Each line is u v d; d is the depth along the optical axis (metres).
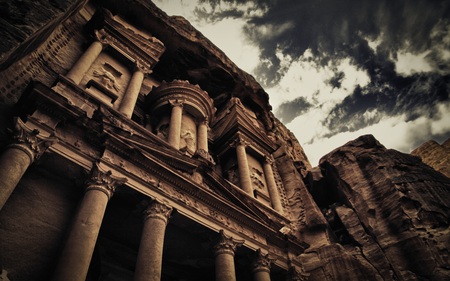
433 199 21.66
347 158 27.78
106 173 11.73
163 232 12.17
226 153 26.56
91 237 9.93
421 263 18.53
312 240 23.88
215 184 16.19
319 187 29.61
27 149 10.34
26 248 9.80
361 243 21.86
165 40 26.75
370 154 26.66
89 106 14.66
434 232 19.66
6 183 9.06
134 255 14.57
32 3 11.80
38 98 11.81
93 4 23.77
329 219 25.98
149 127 21.88
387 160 25.50
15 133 10.47
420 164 25.45
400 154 26.34
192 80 29.56
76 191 12.12
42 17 11.62
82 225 10.08
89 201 10.84
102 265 13.47
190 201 14.43
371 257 20.52
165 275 15.59
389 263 19.56
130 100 18.20
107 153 12.57
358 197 24.67
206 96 24.19
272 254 17.06
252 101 33.06
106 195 11.33
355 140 29.44
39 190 11.23
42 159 11.30
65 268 8.91
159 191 13.30
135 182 12.69
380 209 22.72
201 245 15.00
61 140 11.70
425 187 22.59
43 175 11.65
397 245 20.09
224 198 15.77
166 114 22.58
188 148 20.25
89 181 11.47
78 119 12.41
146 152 13.44
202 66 28.95
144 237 11.79
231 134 27.05
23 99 12.06
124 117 15.38
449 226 19.80
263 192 24.08
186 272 16.23
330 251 21.45
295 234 24.61
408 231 20.20
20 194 10.73
